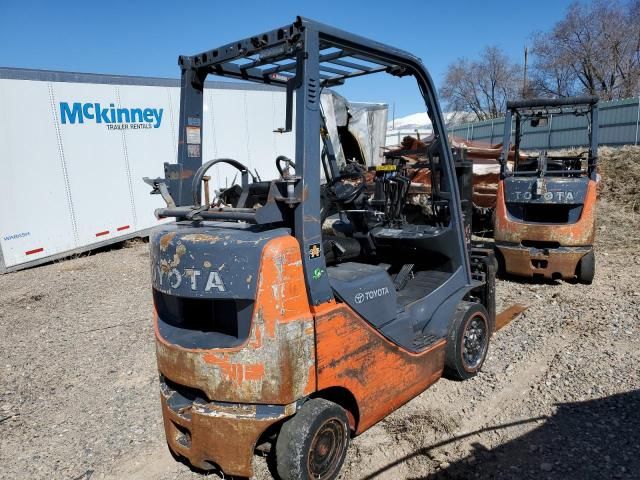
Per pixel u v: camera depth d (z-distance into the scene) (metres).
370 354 2.89
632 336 4.55
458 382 3.89
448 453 3.04
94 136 8.67
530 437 3.15
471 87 40.69
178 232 2.66
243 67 3.30
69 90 8.30
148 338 5.04
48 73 8.02
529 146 22.80
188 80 3.16
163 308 2.98
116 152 9.00
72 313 5.88
